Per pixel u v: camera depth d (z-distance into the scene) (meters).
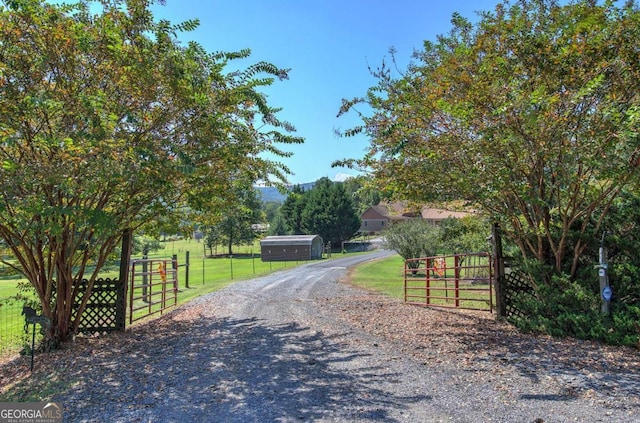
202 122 5.88
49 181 4.73
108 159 4.73
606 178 5.17
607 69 4.99
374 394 3.92
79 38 5.11
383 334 6.47
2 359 6.31
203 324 7.75
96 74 5.51
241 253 48.69
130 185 5.44
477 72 5.67
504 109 4.82
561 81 5.24
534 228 6.31
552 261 6.71
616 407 3.48
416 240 18.31
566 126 5.05
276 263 32.00
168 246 62.19
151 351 5.91
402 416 3.40
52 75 5.35
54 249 6.45
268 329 7.08
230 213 8.81
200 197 6.78
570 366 4.59
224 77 5.94
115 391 4.25
